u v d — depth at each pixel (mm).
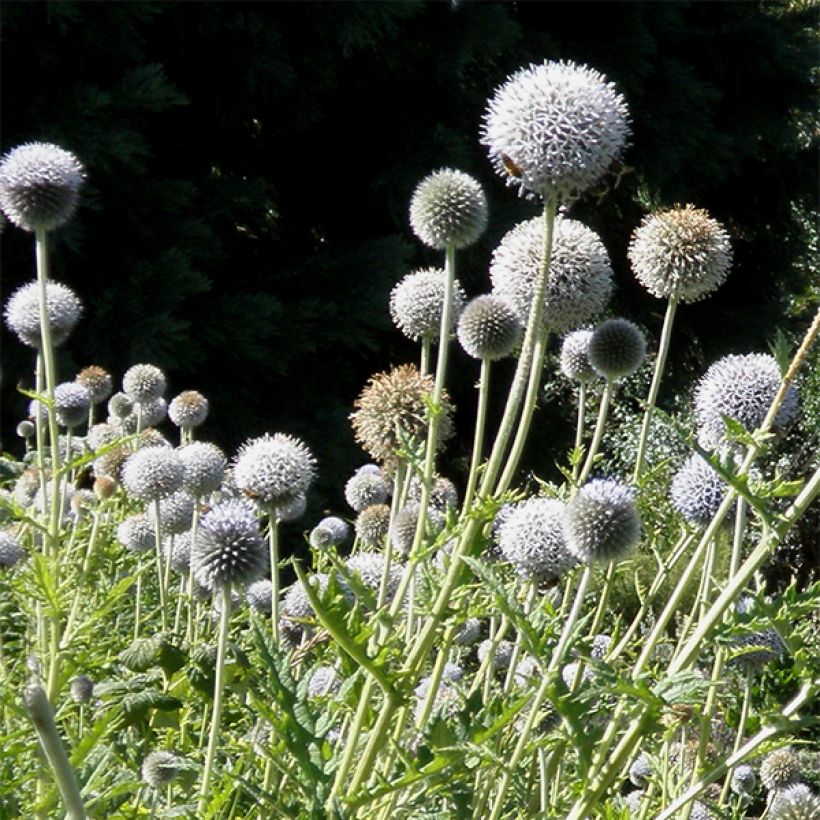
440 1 13648
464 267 14547
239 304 12594
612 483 3404
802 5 20141
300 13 13164
